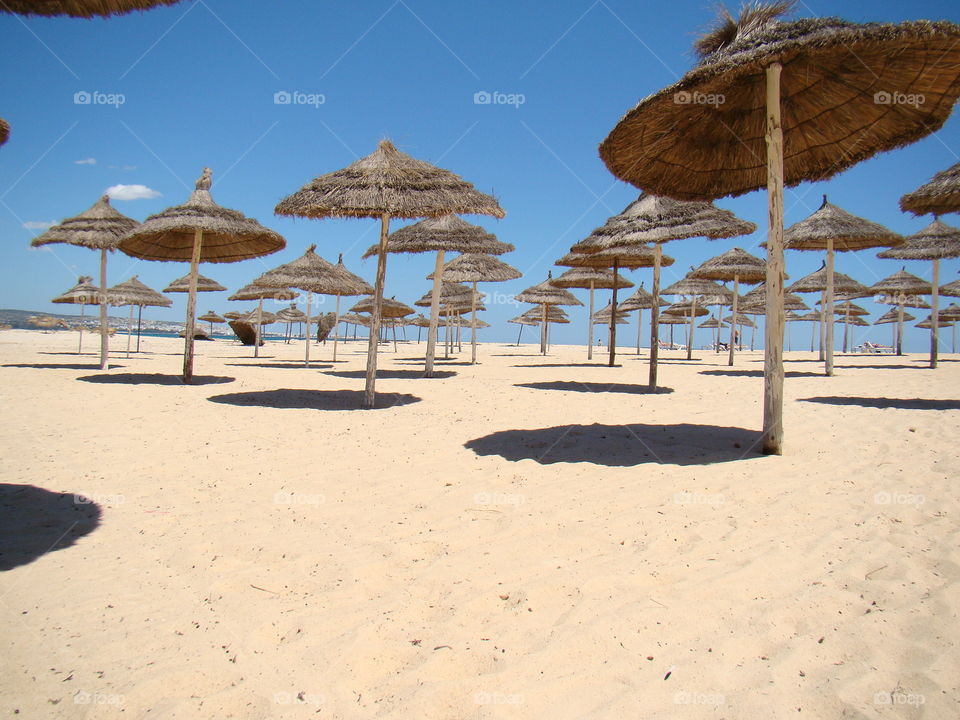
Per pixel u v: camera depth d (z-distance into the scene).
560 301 20.03
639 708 1.60
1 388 7.95
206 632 2.03
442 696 1.66
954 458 4.34
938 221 12.78
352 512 3.29
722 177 5.98
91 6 2.94
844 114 4.97
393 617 2.12
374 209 7.23
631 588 2.31
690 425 5.89
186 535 2.93
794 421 6.11
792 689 1.68
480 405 7.29
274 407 7.00
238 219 9.27
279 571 2.52
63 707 1.62
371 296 19.59
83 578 2.44
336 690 1.71
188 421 5.96
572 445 4.92
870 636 1.94
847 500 3.37
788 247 12.62
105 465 4.21
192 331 9.53
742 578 2.37
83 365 12.23
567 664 1.81
